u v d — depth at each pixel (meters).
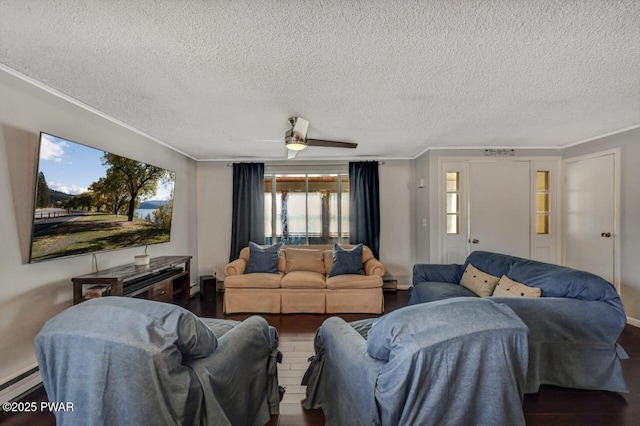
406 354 1.01
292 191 4.88
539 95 2.29
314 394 1.82
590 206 3.64
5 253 1.88
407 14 1.36
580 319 1.89
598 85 2.11
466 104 2.47
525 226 4.07
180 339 1.12
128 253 3.05
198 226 4.78
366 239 4.61
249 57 1.72
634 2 1.27
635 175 3.13
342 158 4.73
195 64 1.80
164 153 3.77
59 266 2.25
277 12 1.34
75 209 2.30
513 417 1.08
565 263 3.99
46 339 1.08
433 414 1.02
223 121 2.86
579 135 3.49
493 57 1.73
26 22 1.40
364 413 1.20
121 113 2.65
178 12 1.33
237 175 4.69
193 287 4.54
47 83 2.06
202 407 1.18
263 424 1.68
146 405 1.02
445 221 4.05
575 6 1.30
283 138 3.48
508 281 2.42
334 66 1.82
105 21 1.40
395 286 4.56
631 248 3.17
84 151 2.38
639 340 2.72
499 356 1.06
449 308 1.12
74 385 1.05
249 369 1.57
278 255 4.08
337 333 1.62
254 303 3.61
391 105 2.47
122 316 1.08
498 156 4.04
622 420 1.70
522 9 1.32
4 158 1.88
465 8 1.32
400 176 4.73
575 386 1.91
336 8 1.32
